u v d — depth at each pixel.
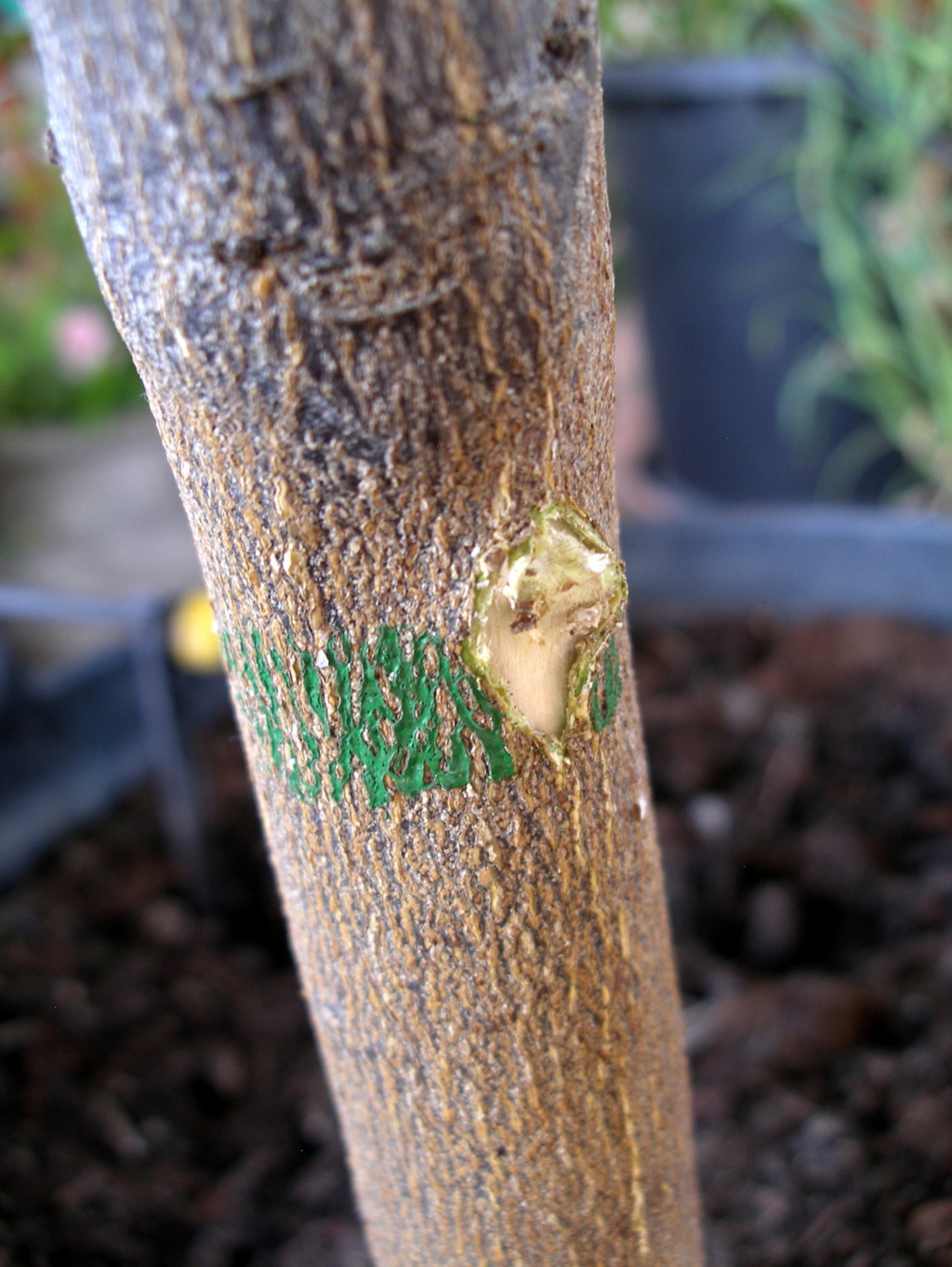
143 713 0.35
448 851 0.12
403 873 0.12
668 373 0.51
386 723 0.11
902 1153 0.24
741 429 0.50
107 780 0.35
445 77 0.09
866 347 0.44
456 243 0.09
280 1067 0.28
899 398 0.46
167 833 0.34
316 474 0.10
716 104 0.45
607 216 0.11
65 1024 0.29
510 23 0.09
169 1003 0.29
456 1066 0.13
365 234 0.09
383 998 0.13
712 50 0.49
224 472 0.11
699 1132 0.25
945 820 0.33
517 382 0.10
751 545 0.40
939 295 0.44
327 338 0.10
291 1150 0.26
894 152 0.43
